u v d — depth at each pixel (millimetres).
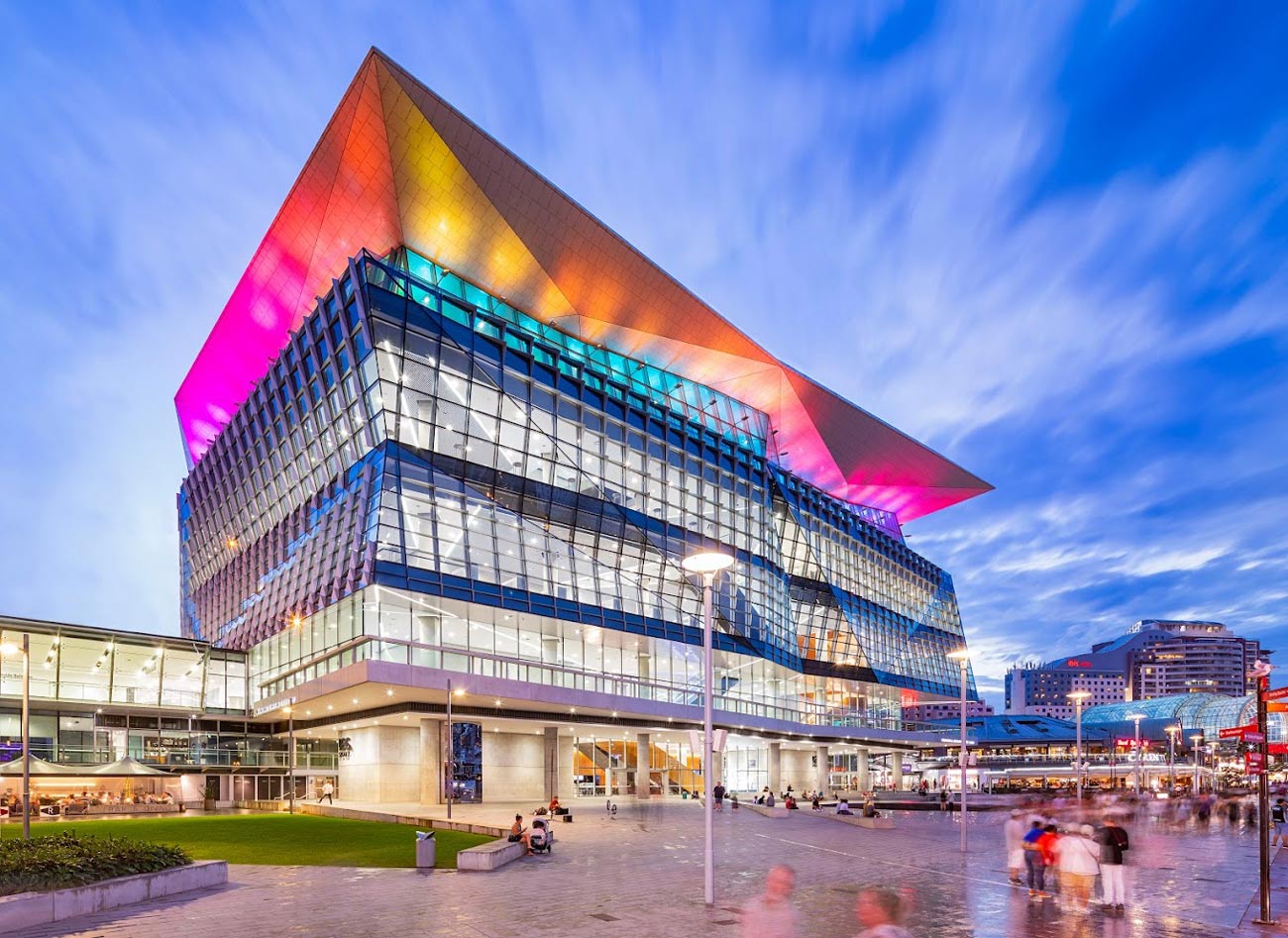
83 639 52344
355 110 42438
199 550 74688
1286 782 101938
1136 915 16656
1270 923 15781
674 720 54938
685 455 62625
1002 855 27641
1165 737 136500
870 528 91938
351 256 52156
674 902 17234
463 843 27422
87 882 16109
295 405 54438
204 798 54438
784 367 69250
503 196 47812
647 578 56281
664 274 56875
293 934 13852
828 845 30531
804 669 74438
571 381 54781
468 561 44969
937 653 101188
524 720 49000
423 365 46406
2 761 47938
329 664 44656
